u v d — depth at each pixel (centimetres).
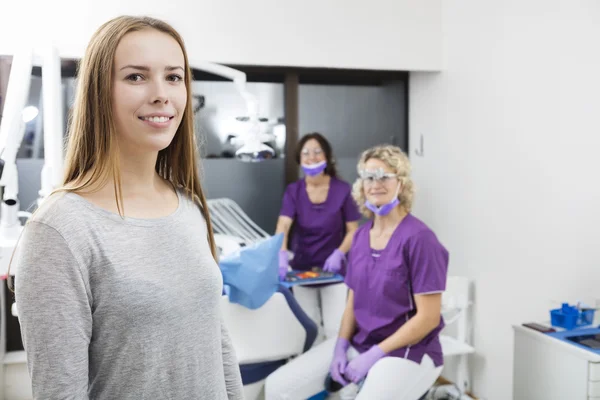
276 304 196
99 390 78
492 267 248
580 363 170
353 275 199
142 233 80
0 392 249
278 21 261
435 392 261
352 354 198
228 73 214
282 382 190
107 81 78
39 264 71
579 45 199
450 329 281
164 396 80
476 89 256
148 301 77
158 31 82
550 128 213
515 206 233
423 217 304
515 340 200
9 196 177
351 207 276
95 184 79
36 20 231
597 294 193
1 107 248
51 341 71
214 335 88
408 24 278
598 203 192
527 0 223
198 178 100
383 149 194
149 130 81
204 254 88
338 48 270
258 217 300
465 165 265
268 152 222
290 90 295
